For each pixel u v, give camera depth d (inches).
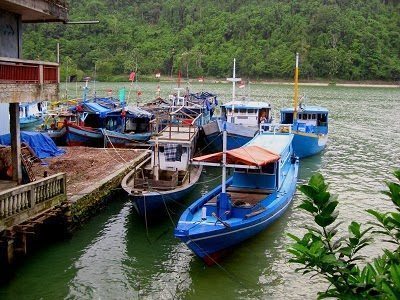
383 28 5664.4
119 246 676.1
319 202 229.9
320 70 5142.7
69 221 681.6
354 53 5172.2
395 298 177.6
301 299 542.0
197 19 6318.9
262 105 1429.6
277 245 681.0
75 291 545.3
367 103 3075.8
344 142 1578.5
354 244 239.5
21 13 700.0
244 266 619.5
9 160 735.7
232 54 5285.4
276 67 5098.4
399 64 5211.6
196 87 4227.4
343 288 217.6
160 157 916.0
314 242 223.0
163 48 5438.0
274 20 5807.1
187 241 569.0
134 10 6481.3
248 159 642.2
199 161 649.0
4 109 1132.5
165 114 1462.8
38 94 663.8
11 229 556.4
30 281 562.9
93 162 1039.0
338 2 6171.3
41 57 4534.9
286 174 919.7
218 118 1460.4
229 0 6683.1
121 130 1483.8
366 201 887.1
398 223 221.0
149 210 740.7
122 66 4835.1
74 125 1288.1
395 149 1453.0
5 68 585.3
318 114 1412.4
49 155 1086.4
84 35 5285.4
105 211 826.8
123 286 561.9
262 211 671.8
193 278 586.9
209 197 714.2
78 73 4375.0
